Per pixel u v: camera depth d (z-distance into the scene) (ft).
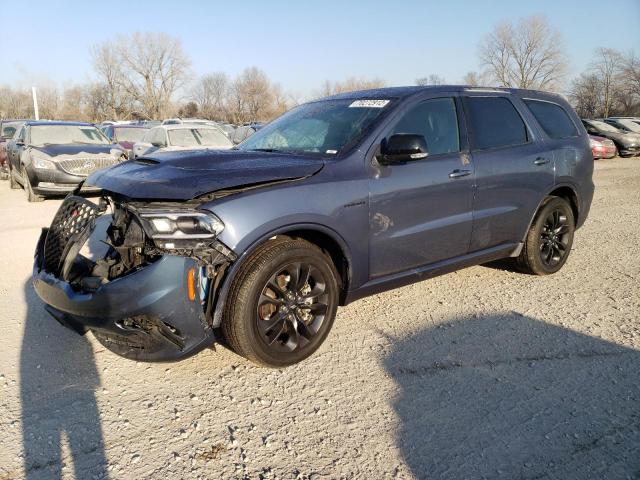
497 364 11.71
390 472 8.34
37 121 39.50
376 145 12.66
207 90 211.82
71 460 8.59
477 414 9.85
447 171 13.73
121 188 10.78
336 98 15.40
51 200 35.81
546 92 17.97
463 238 14.48
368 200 12.17
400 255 13.10
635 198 35.47
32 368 11.50
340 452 8.81
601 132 72.64
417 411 9.95
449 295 15.88
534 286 16.72
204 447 8.93
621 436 9.18
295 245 11.08
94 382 10.96
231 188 10.57
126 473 8.30
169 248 10.04
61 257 11.06
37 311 14.66
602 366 11.60
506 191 15.30
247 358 11.05
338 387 10.77
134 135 59.52
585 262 19.53
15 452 8.77
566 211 17.61
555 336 13.12
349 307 14.90
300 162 11.89
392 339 12.92
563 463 8.53
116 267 10.90
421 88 14.30
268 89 200.34
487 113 15.40
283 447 8.93
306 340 11.71
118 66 204.44
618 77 179.93
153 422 9.61
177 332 10.21
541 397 10.39
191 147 40.50
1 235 24.21
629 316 14.38
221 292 10.43
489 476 8.24
